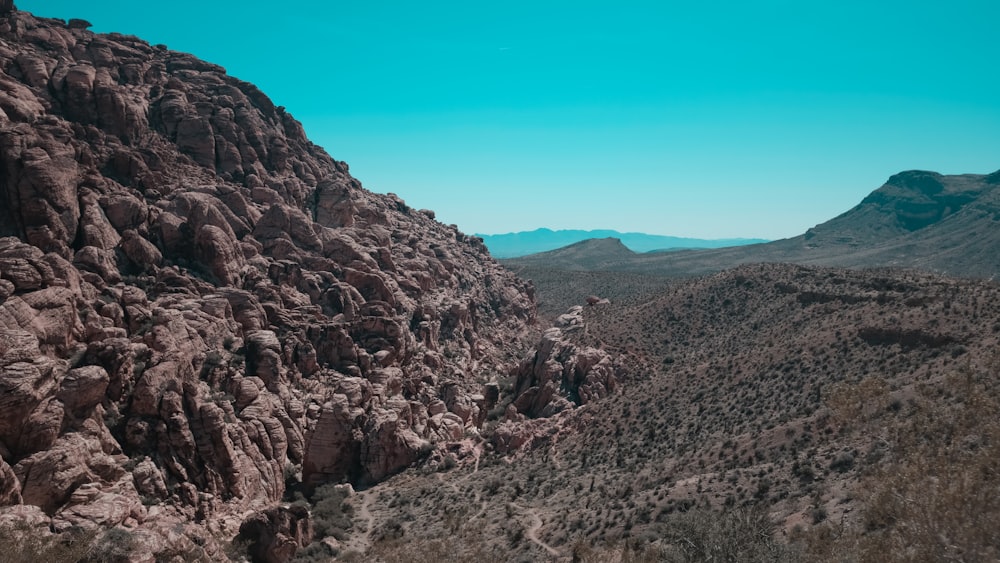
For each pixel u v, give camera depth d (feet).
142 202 256.52
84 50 345.31
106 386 161.48
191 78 391.45
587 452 228.43
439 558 159.02
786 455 166.81
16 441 137.28
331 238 324.80
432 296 377.30
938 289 242.17
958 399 112.47
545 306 600.80
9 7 332.39
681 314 327.88
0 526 118.11
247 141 364.17
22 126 223.51
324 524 184.44
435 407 274.16
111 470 151.43
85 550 122.72
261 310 247.91
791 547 109.81
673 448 207.51
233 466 179.11
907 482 85.20
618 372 282.56
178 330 199.11
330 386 247.50
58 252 213.46
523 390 311.27
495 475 223.92
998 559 73.26
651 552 130.11
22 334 146.51
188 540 146.20
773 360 237.45
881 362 206.49
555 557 148.87
